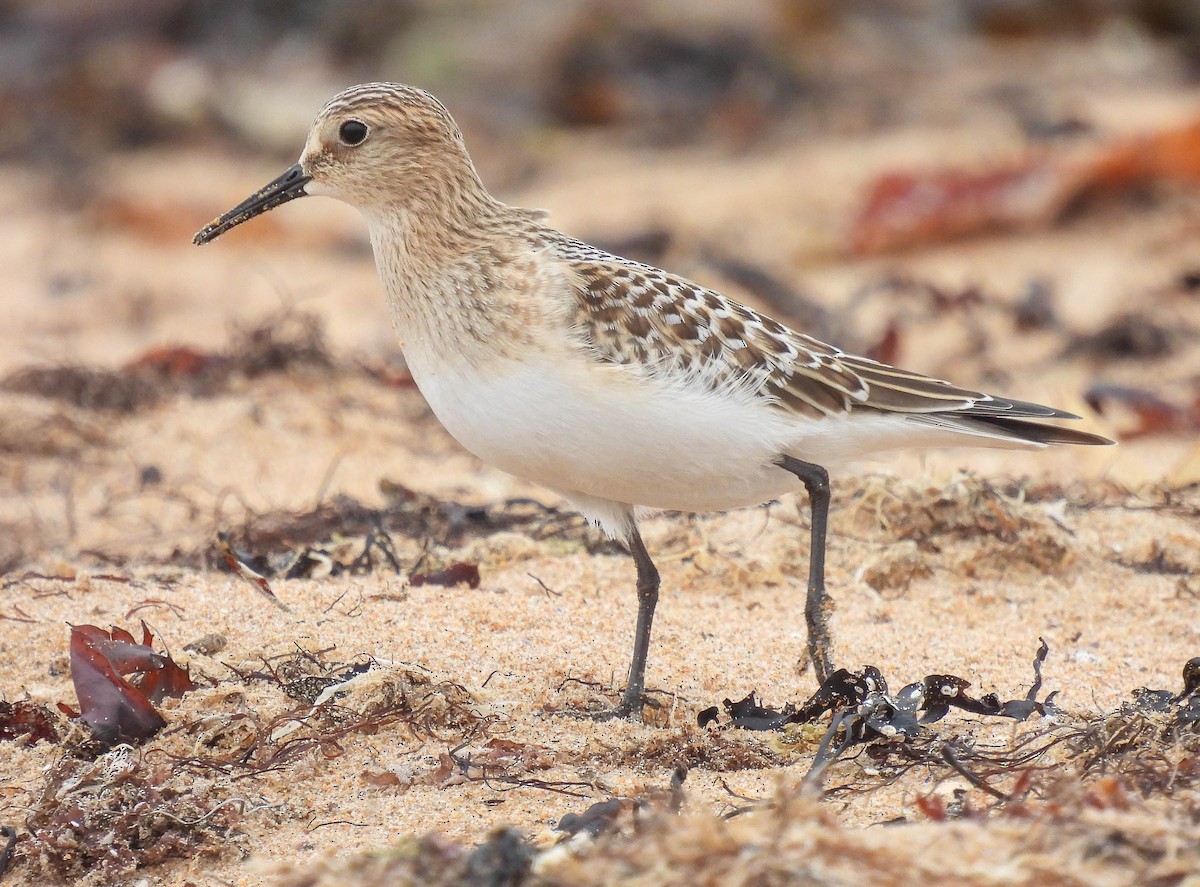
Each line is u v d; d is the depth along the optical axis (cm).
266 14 2680
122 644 848
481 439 855
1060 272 1788
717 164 2297
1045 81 2409
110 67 2580
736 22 2548
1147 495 1216
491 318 838
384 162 884
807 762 795
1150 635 991
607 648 945
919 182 1936
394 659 900
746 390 851
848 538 1120
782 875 582
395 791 766
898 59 2523
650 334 836
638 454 834
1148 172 1914
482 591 1020
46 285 1983
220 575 1050
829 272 1878
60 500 1281
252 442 1386
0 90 2570
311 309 1861
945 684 837
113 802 745
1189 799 668
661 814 633
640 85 2491
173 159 2466
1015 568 1082
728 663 933
